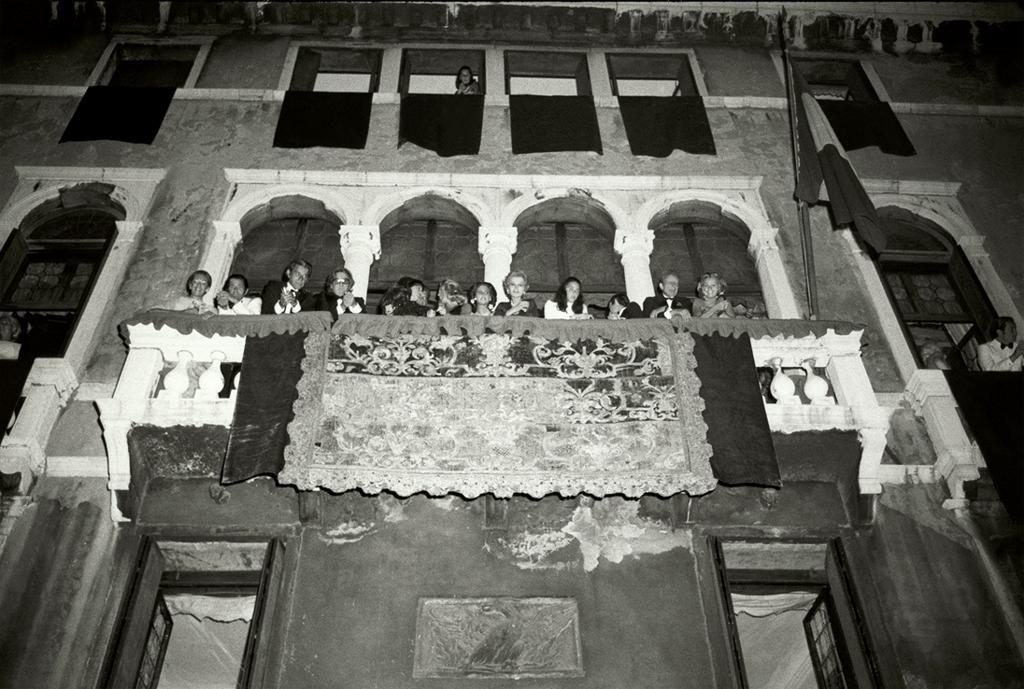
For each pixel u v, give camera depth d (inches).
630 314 362.9
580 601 311.1
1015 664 310.0
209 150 465.4
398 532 324.8
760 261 436.1
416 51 538.0
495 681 292.5
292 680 289.4
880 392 381.7
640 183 458.0
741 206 452.4
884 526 339.0
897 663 306.8
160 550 325.7
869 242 406.0
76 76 506.3
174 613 358.3
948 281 449.7
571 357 321.1
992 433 349.1
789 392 330.0
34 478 333.7
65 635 299.0
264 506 323.9
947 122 512.4
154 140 468.1
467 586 313.3
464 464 297.3
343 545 320.5
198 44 530.9
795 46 553.9
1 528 319.0
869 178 476.1
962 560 332.8
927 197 470.3
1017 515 327.9
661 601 311.9
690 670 296.0
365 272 414.0
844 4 556.7
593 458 300.8
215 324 325.7
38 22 529.3
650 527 330.0
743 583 335.3
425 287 412.2
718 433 308.3
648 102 492.1
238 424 302.2
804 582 337.4
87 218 444.1
